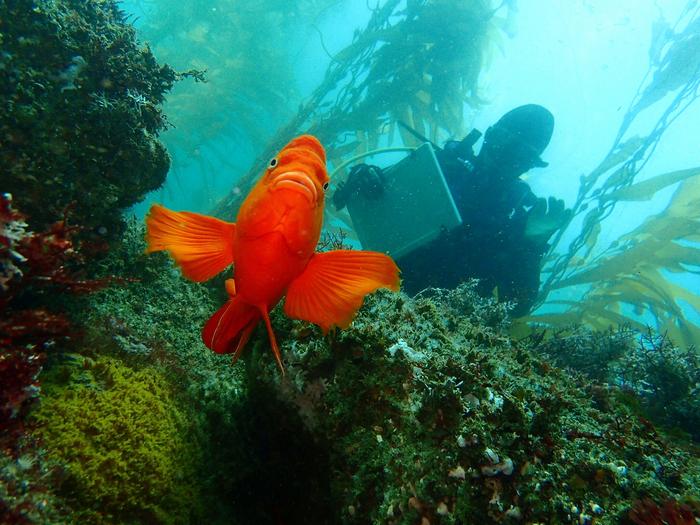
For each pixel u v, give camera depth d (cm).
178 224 49
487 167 155
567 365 125
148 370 70
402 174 148
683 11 187
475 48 254
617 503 54
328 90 242
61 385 61
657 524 51
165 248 48
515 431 57
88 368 64
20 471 47
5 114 69
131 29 84
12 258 58
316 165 39
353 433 65
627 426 67
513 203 160
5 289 58
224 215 224
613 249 211
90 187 77
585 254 205
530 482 54
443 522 53
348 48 242
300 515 70
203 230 50
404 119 257
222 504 67
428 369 64
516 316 166
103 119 76
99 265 84
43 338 62
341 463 66
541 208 160
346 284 51
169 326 86
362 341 68
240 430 73
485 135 161
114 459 57
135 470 58
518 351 84
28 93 71
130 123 78
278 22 439
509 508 52
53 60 73
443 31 237
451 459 56
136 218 98
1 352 55
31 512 44
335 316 50
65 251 64
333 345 70
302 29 468
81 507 52
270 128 421
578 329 150
